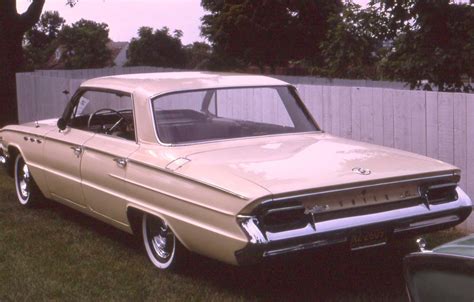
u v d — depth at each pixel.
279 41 37.62
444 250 3.18
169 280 5.93
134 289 5.75
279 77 19.78
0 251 6.87
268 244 4.91
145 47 48.59
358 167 5.46
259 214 4.96
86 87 7.32
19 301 5.57
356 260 6.38
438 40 10.46
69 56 48.47
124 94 6.64
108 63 49.25
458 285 3.05
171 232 5.95
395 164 5.62
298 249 5.04
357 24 12.32
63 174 7.37
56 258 6.63
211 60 40.16
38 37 53.94
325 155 5.81
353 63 12.69
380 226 5.30
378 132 8.36
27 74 15.76
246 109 6.88
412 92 7.90
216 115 6.62
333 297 5.52
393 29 10.96
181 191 5.53
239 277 6.00
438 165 5.71
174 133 6.18
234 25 37.75
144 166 5.99
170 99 6.37
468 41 10.27
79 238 7.30
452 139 7.55
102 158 6.61
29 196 8.50
